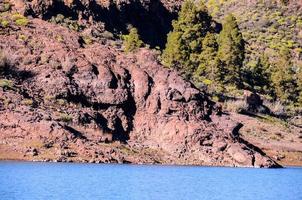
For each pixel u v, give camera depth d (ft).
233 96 383.86
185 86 293.43
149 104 282.77
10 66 277.23
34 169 192.75
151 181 187.11
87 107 273.54
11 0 348.18
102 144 250.57
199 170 235.40
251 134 339.77
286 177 232.12
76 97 273.33
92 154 233.76
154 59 307.78
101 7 400.67
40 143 228.84
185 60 385.50
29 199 134.21
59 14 355.36
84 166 214.48
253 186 195.31
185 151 262.47
